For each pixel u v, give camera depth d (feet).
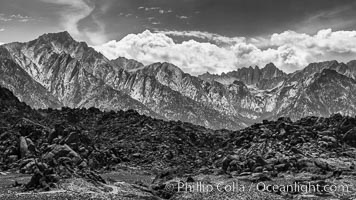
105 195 464.24
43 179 492.13
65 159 636.07
